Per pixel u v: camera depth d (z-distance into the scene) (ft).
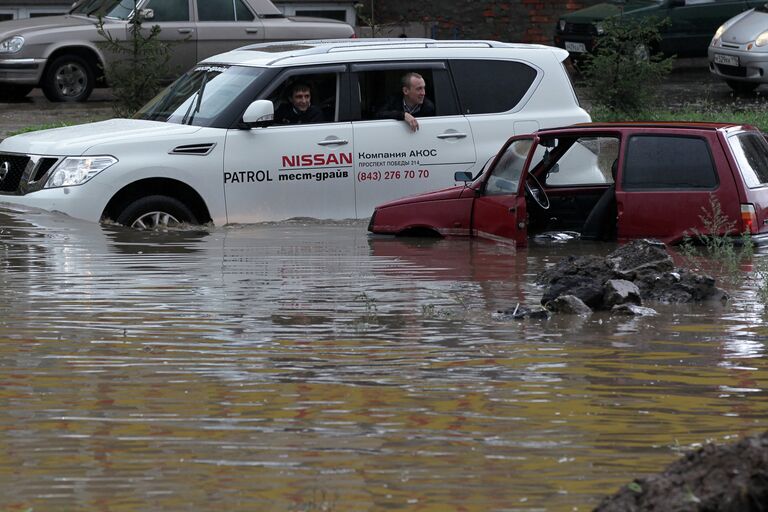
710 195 47.65
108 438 23.17
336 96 55.93
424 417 24.53
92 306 35.63
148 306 35.70
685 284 38.52
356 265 43.80
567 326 33.76
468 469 21.43
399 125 56.03
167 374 27.89
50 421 24.21
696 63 125.90
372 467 21.56
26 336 31.71
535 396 26.13
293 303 36.42
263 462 21.81
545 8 125.70
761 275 41.37
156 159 52.65
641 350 30.60
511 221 49.08
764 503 17.44
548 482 20.77
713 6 114.01
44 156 52.90
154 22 96.12
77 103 95.50
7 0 111.55
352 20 120.06
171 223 53.06
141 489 20.48
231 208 53.78
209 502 19.92
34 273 40.96
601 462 21.80
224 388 26.71
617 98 85.87
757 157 49.49
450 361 29.30
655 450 22.41
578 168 53.47
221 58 58.59
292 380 27.45
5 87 101.19
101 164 52.03
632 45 86.43
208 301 36.55
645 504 17.80
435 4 124.57
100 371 28.14
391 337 31.89
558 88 58.49
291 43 60.13
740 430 23.66
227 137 53.72
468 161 56.70
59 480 20.89
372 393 26.32
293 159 54.54
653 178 48.62
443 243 49.90
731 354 30.19
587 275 39.68
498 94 57.77
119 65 80.64
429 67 57.11
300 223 54.80
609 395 26.25
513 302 37.01
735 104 97.96
